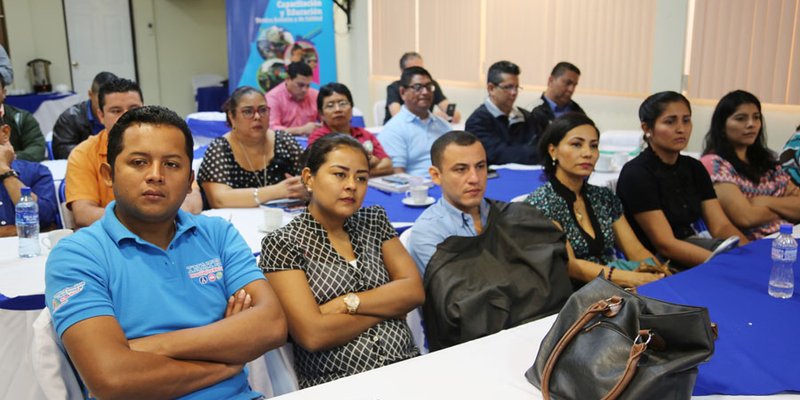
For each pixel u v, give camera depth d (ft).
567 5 17.79
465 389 4.35
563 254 6.73
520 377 4.51
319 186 6.06
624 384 3.78
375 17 24.81
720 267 6.93
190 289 5.14
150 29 29.55
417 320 7.01
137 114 4.93
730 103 9.97
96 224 5.06
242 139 10.04
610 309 4.14
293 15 23.52
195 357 4.79
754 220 9.84
